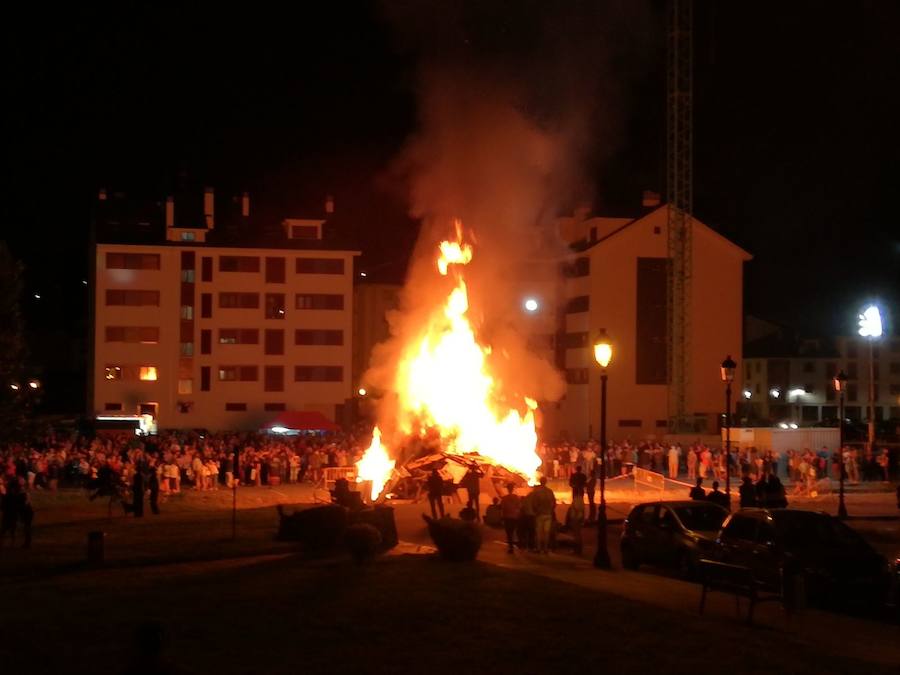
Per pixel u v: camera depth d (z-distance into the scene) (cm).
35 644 1361
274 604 1606
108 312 7694
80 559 2223
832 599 1755
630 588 1877
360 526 2034
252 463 4588
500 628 1428
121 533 2727
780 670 1211
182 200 8131
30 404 5384
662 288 7894
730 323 7912
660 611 1551
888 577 1788
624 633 1397
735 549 1912
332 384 7881
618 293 7856
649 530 2173
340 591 1709
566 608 1563
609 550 2555
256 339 7831
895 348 10344
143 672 816
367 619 1489
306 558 2148
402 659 1272
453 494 3728
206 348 7788
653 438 6756
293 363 7850
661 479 4247
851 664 1252
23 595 1720
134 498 3209
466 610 1547
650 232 7888
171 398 7731
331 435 6394
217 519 3078
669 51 7888
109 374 7688
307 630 1424
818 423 8556
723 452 5138
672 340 7700
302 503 3716
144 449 4931
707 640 1359
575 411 8081
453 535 2053
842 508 3322
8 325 5362
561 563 2247
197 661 1266
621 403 7806
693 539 2034
